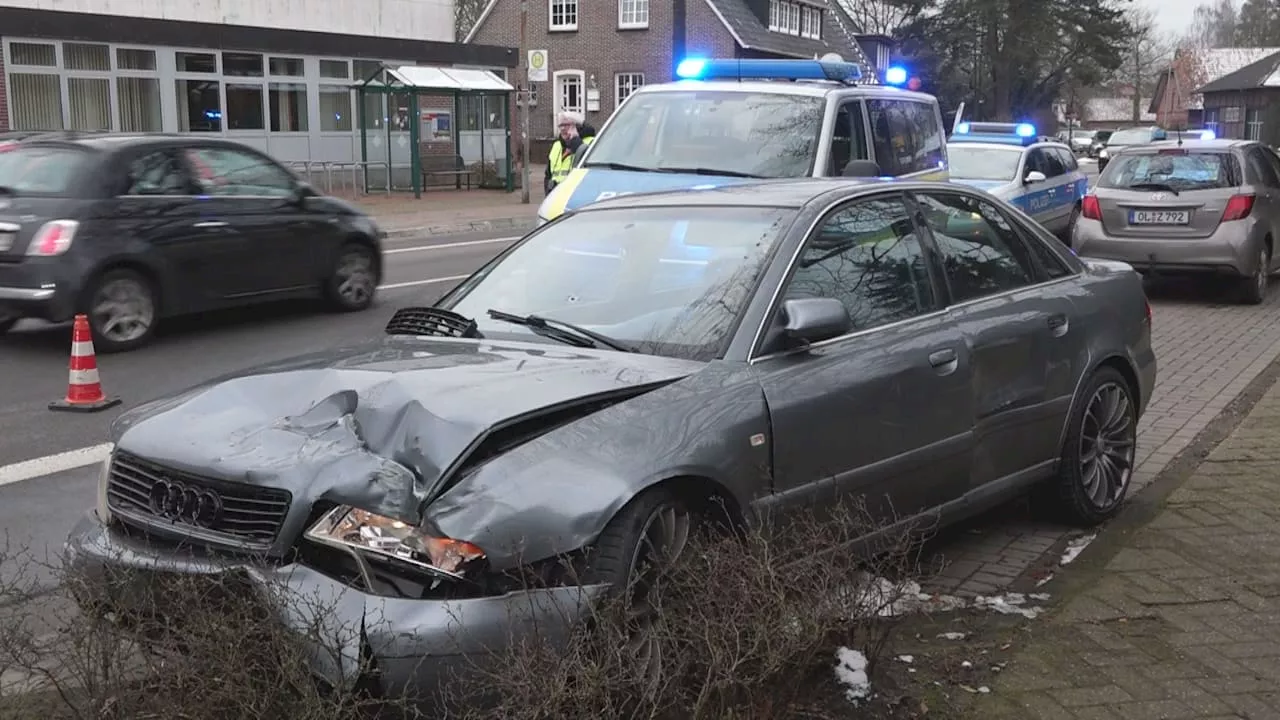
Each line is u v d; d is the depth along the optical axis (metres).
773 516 3.75
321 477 3.18
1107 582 4.60
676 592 3.23
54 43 23.89
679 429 3.49
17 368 8.98
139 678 3.08
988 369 4.76
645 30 45.44
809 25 51.56
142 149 9.86
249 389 3.78
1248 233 12.34
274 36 27.11
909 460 4.34
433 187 31.64
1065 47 64.50
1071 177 17.66
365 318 11.47
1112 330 5.51
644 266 4.46
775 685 3.24
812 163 8.41
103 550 3.44
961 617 4.30
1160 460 6.54
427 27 35.84
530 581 3.06
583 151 9.23
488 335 4.30
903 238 4.73
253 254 10.62
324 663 2.94
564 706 2.86
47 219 9.20
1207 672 3.81
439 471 3.15
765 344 3.96
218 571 3.11
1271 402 7.81
